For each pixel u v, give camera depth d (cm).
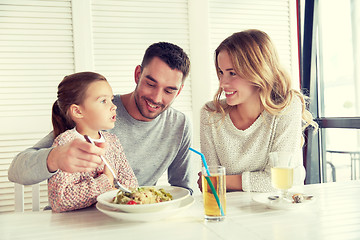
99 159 84
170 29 224
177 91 141
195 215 86
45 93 205
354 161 223
